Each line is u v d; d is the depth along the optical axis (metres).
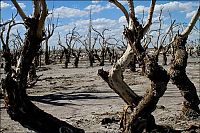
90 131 12.75
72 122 14.57
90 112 17.06
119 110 17.11
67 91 26.59
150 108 8.57
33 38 6.39
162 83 8.47
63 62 72.12
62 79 36.72
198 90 23.72
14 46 30.20
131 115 8.70
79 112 17.27
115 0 9.93
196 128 12.11
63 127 6.30
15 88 6.17
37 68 50.88
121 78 9.78
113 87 9.80
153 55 8.80
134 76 37.34
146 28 9.55
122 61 9.77
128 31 9.28
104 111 17.09
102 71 9.86
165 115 14.86
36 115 6.26
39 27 6.39
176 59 13.34
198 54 74.56
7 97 6.16
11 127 14.18
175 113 15.27
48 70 50.94
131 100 9.66
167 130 10.22
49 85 31.03
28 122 6.23
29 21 6.38
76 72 46.22
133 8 9.62
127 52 9.81
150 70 8.45
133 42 9.19
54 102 21.12
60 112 17.56
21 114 6.18
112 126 13.35
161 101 19.55
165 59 50.84
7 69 6.33
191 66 51.75
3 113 17.20
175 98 20.73
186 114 13.56
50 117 6.35
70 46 66.69
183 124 12.80
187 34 13.28
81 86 29.75
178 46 13.38
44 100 22.16
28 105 6.26
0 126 14.29
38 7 6.45
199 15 12.88
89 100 21.44
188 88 13.38
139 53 8.92
